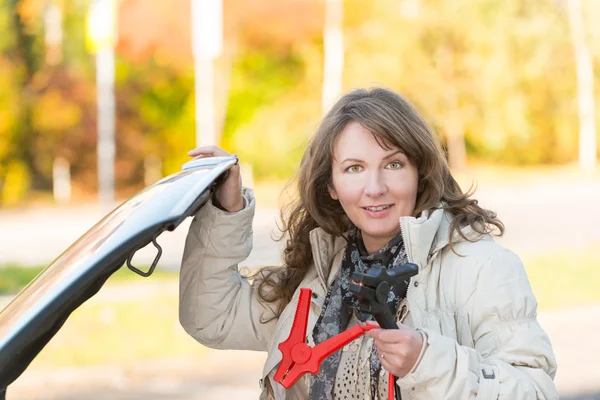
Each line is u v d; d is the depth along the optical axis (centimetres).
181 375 997
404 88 5019
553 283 1481
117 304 1321
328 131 262
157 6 3819
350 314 265
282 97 4878
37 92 4866
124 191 5066
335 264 279
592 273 1570
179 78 5050
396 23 4862
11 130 4791
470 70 5222
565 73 5625
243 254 281
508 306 246
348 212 263
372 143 255
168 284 1494
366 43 4853
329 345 241
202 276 283
